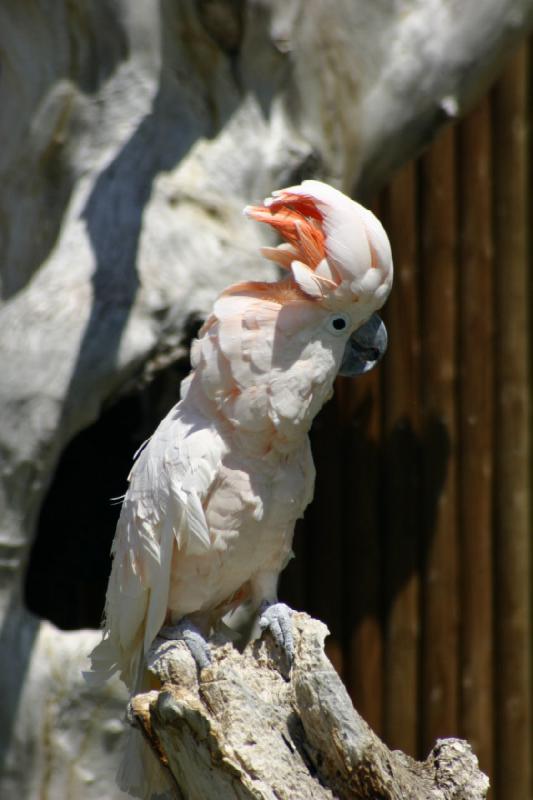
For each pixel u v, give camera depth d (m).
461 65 10.94
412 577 12.77
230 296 6.42
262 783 5.39
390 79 10.81
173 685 5.84
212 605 6.79
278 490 6.42
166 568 6.29
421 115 11.00
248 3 10.13
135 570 6.40
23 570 9.52
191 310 9.65
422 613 12.77
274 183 10.34
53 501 12.73
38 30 10.58
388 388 12.75
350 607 12.84
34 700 9.32
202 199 10.12
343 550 12.88
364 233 6.11
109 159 10.22
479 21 10.88
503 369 12.63
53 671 9.38
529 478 12.69
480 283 12.62
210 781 5.48
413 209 12.63
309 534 12.85
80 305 9.59
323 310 6.24
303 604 12.82
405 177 12.58
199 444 6.29
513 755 12.68
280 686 6.04
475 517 12.72
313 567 12.84
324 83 10.59
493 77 11.29
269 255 6.36
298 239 6.23
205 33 10.26
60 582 12.72
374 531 12.80
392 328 12.72
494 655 12.77
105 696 9.43
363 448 12.80
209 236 9.99
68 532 12.74
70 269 9.80
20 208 10.82
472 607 12.72
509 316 12.60
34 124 10.62
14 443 9.32
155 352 9.60
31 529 9.51
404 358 12.73
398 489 12.75
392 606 12.75
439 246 12.62
